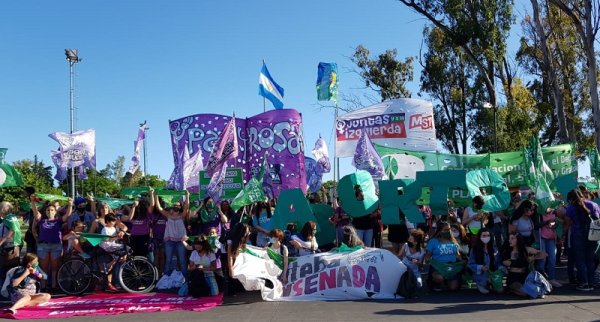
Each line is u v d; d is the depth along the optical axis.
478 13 28.27
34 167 85.00
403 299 8.95
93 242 10.09
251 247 9.58
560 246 12.40
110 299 9.40
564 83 38.34
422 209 15.32
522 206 9.55
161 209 11.12
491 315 7.55
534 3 27.17
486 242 9.48
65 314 8.23
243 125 16.55
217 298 9.19
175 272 10.70
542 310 7.85
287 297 9.20
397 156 15.98
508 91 36.28
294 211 11.80
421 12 29.08
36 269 9.15
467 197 11.81
